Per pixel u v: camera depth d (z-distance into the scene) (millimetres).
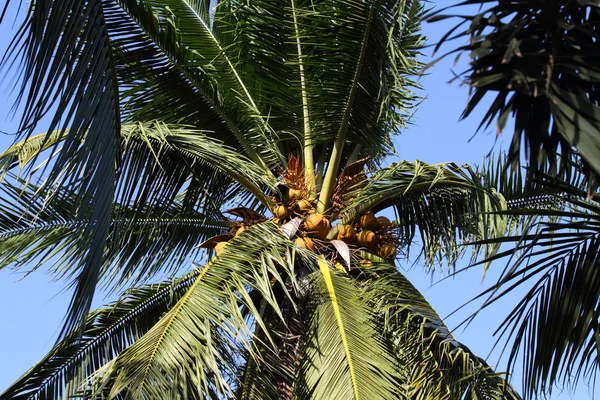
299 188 9258
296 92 9617
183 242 9930
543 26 3543
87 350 9477
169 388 6742
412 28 9891
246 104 9633
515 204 8664
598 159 3406
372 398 7012
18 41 6254
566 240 5441
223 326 7082
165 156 9156
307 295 8258
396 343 8086
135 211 9133
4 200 9219
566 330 5645
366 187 8672
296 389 7488
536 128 3660
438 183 8695
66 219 9266
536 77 3494
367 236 8953
